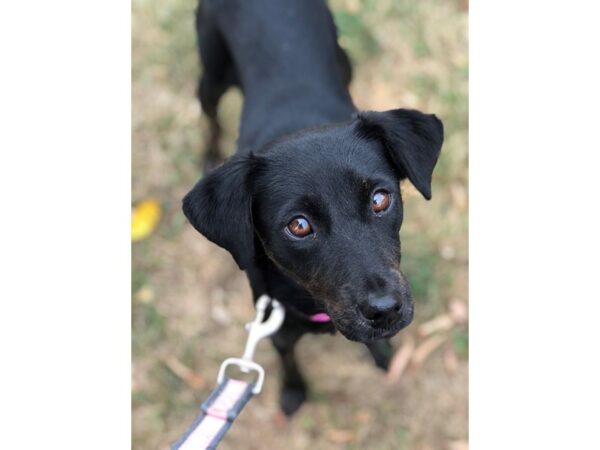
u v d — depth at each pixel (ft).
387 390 1.93
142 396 1.96
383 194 1.29
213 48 1.99
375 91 2.31
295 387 1.89
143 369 1.99
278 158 1.31
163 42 2.40
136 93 2.35
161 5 2.43
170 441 1.92
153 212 2.17
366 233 1.25
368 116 1.34
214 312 2.05
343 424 1.90
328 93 1.75
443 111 2.24
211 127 2.19
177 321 2.05
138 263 2.11
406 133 1.36
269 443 1.90
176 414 1.95
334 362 1.96
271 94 1.75
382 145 1.34
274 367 1.97
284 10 1.84
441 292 2.01
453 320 1.98
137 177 2.23
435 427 1.89
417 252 2.05
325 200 1.25
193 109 2.32
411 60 2.35
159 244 2.14
